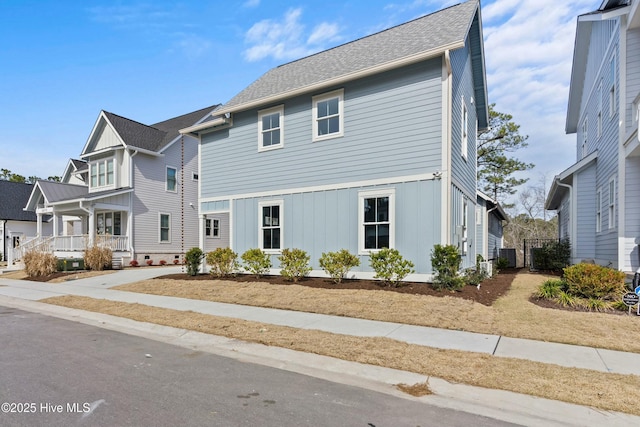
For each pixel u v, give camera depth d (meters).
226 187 13.59
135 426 3.20
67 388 4.08
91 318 8.20
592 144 14.66
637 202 9.31
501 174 27.55
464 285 9.07
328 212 11.02
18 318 8.30
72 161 26.48
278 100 12.07
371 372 4.57
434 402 3.75
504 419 3.38
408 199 9.70
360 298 8.41
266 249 12.34
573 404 3.56
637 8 8.95
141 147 20.91
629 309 6.93
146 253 20.77
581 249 13.56
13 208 28.45
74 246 19.06
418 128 9.60
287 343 5.70
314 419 3.36
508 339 5.74
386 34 12.87
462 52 11.53
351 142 10.66
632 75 9.48
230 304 8.90
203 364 4.99
